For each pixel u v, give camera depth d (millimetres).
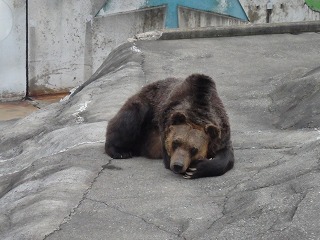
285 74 14180
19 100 21875
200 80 8336
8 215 7973
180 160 7988
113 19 22672
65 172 8727
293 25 18781
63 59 22297
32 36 21672
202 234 6699
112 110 12141
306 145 8805
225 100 12859
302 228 6246
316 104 10961
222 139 8320
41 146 11891
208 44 17328
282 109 11734
